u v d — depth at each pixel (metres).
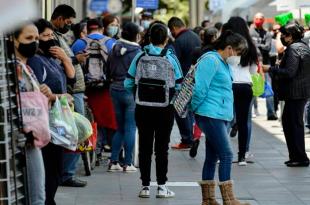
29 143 14.09
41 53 17.27
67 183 21.89
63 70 17.53
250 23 49.16
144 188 20.62
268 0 49.09
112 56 23.59
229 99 18.25
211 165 18.72
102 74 25.00
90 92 25.53
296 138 25.64
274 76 25.27
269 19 50.00
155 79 19.89
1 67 12.87
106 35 28.08
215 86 18.19
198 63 18.22
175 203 19.91
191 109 18.42
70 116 16.23
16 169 13.63
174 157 27.94
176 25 30.00
